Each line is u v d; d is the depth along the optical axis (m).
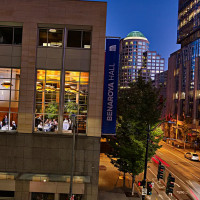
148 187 15.47
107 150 38.41
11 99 17.66
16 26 17.70
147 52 176.50
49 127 17.59
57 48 17.59
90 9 17.45
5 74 17.66
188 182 25.78
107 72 17.84
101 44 17.42
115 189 21.38
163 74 105.44
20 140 17.36
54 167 17.48
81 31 17.78
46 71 17.67
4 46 17.58
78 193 17.16
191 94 61.34
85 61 17.64
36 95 17.67
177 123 67.81
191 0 67.75
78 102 17.78
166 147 53.84
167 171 30.44
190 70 62.66
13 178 16.86
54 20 17.36
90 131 17.42
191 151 49.31
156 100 20.06
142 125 19.44
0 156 17.41
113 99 17.78
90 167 17.47
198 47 59.16
